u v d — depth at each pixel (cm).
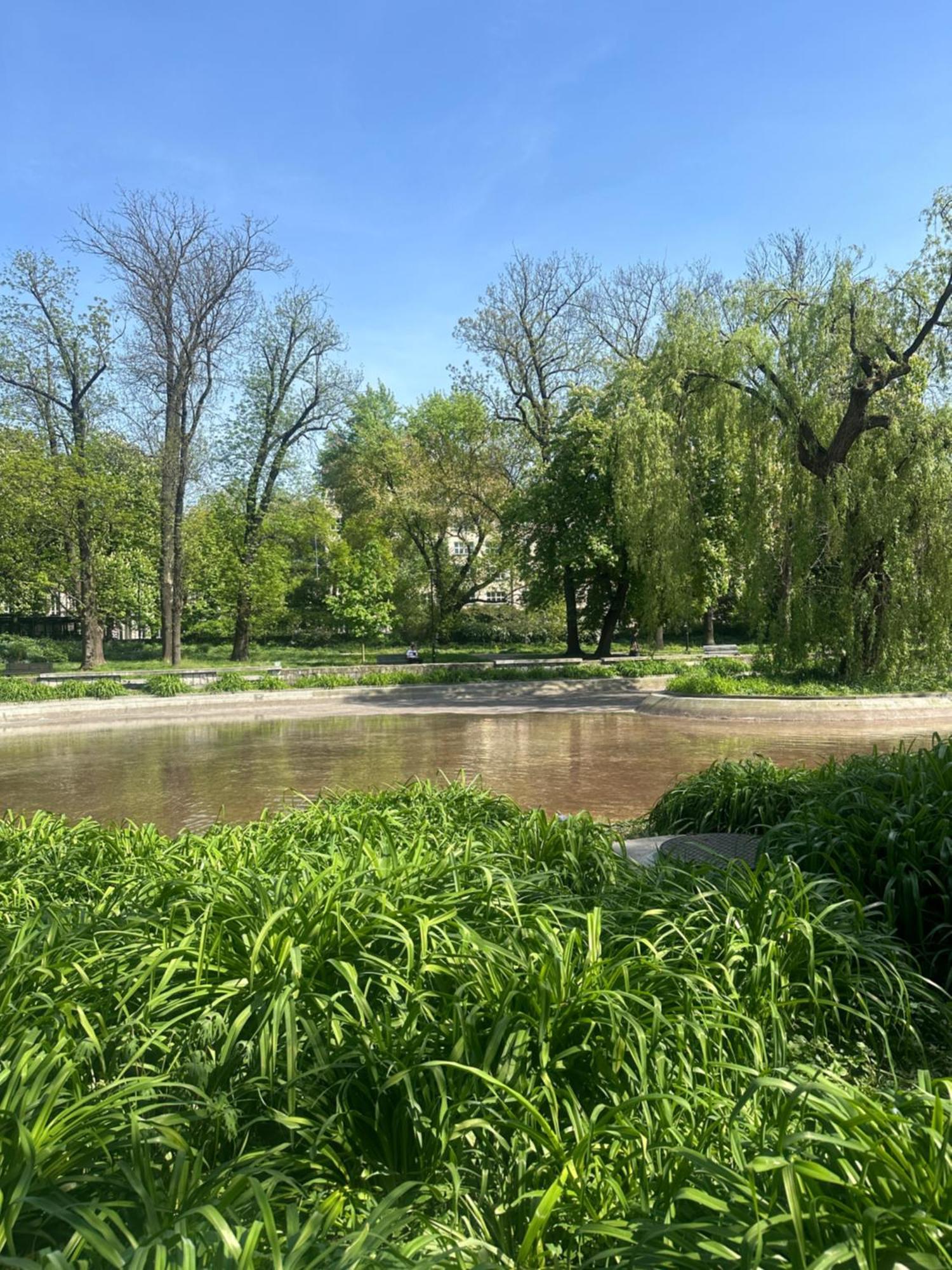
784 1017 315
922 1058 318
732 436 2253
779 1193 184
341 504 5341
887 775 535
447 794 672
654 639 3394
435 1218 220
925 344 2094
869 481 2023
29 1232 189
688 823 678
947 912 402
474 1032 256
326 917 310
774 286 2303
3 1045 241
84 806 1038
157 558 3466
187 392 3106
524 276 3734
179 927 333
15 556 2964
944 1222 164
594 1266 198
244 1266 156
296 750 1541
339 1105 241
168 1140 210
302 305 3641
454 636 4912
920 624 2061
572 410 3253
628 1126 223
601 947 309
